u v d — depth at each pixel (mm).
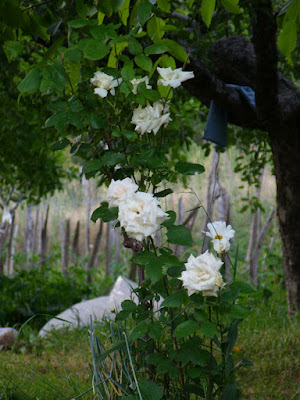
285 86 6109
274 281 8703
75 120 2527
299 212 6152
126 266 12867
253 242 10570
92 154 2643
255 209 8055
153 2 2668
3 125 7879
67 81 2527
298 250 6215
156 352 2592
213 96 5367
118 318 2469
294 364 4004
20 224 15688
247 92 5797
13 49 2725
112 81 2553
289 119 5762
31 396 3439
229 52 5852
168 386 2543
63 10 3389
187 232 2242
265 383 3680
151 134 2672
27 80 2504
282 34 3057
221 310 2250
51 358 4781
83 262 12680
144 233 2086
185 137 6871
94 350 2607
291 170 6051
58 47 2590
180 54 2607
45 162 8656
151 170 2570
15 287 8578
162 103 2590
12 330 5512
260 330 4922
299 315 5613
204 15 2703
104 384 2436
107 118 2646
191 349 2342
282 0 5887
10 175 8867
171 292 2453
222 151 6660
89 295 9312
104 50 2438
